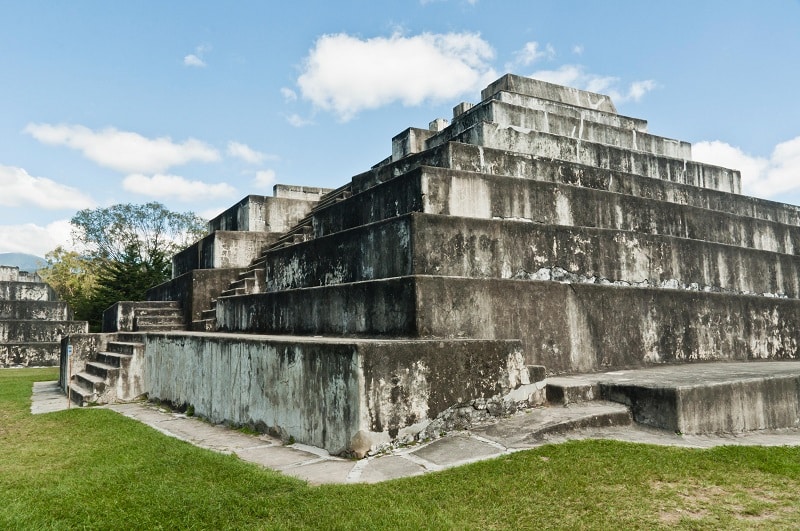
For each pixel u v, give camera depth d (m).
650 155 12.84
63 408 10.20
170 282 15.39
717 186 13.97
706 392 6.48
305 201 15.62
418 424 5.84
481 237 8.12
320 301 8.52
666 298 9.75
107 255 33.75
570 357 8.34
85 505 4.43
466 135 10.73
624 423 6.53
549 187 9.54
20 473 5.49
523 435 5.81
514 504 4.19
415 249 7.46
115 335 13.57
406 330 6.90
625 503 4.18
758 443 6.19
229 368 8.03
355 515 4.00
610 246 9.66
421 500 4.28
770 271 12.42
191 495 4.57
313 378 6.19
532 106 12.65
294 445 6.40
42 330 23.09
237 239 14.15
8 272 27.27
